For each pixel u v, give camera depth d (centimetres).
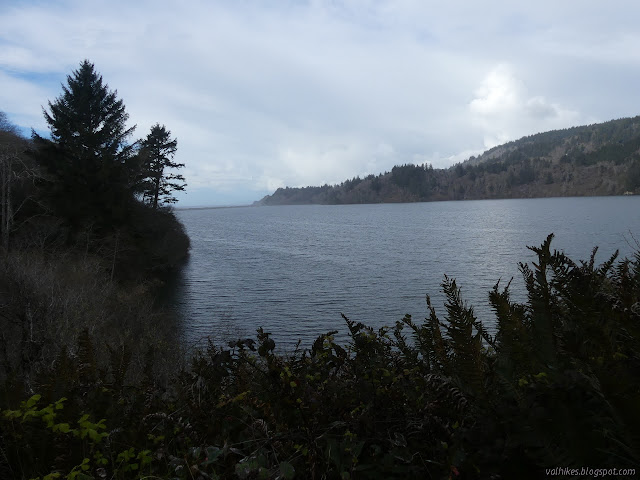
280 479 162
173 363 892
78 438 182
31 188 3769
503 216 17400
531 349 155
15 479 178
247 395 212
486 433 136
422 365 220
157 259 5075
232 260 7144
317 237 11394
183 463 172
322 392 206
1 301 1588
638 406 105
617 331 141
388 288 4881
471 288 4400
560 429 117
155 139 5881
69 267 2716
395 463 171
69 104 4562
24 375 259
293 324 3500
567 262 151
